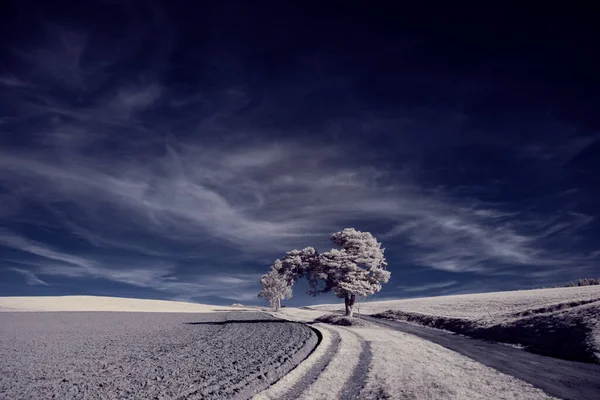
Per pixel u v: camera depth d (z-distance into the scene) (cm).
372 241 5703
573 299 3778
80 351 2734
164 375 1759
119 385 1603
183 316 7444
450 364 1853
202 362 2066
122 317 6856
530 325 2881
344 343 2578
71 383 1695
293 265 5906
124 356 2447
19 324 5203
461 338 3117
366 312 7812
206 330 4225
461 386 1405
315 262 5862
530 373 1630
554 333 2512
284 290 11825
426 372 1656
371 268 5544
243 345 2733
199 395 1338
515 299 5600
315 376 1611
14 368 2102
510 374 1608
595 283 7925
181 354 2434
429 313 5419
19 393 1534
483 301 6144
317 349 2283
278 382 1512
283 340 2866
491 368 1747
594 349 1984
